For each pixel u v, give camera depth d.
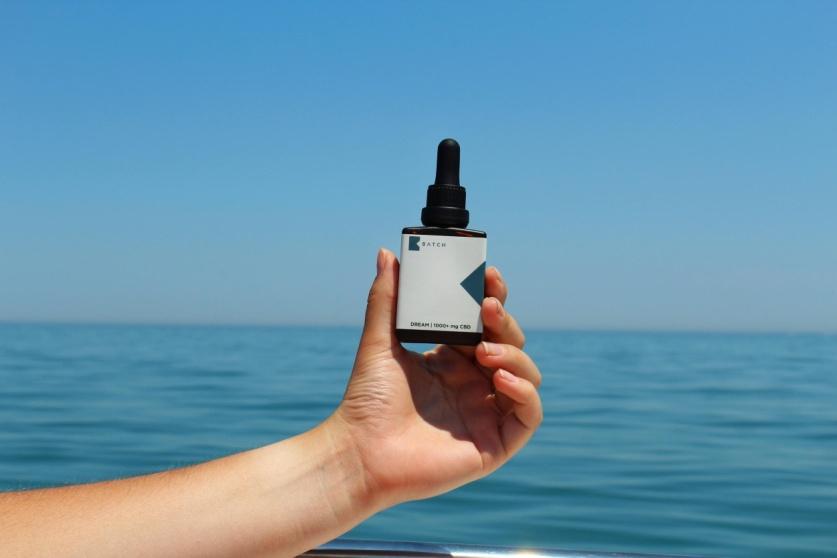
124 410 13.71
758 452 9.95
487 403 1.17
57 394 16.62
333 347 48.59
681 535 5.80
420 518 6.12
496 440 1.15
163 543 0.94
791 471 8.52
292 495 1.02
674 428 12.43
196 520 0.96
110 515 0.93
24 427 11.44
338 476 1.05
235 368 26.80
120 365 28.06
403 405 1.12
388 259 1.17
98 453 9.30
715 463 9.02
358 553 1.31
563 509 6.51
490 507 6.52
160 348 45.59
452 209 1.19
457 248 1.17
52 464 8.59
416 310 1.15
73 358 32.75
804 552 5.39
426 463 1.09
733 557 5.27
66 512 0.93
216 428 11.59
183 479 0.99
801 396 18.86
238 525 0.98
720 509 6.63
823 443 10.84
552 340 90.19
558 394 19.02
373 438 1.08
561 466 8.66
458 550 1.33
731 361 38.06
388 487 1.08
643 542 5.60
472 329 1.16
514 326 1.17
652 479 7.92
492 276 1.20
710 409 15.66
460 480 1.12
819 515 6.43
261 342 59.66
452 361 1.19
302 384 20.00
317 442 1.06
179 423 12.09
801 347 64.00
